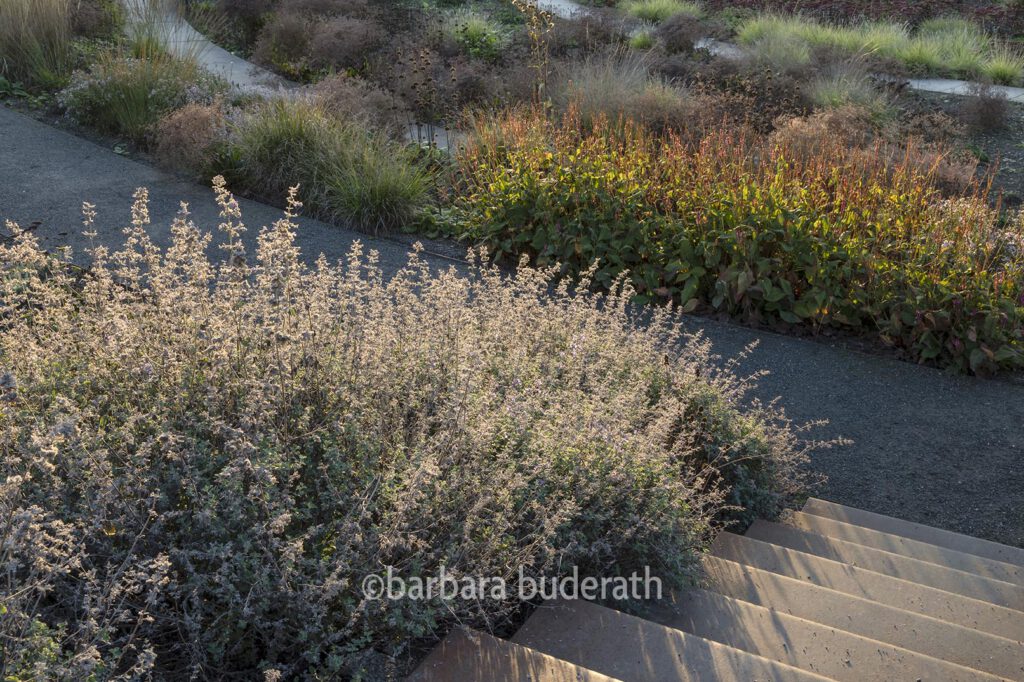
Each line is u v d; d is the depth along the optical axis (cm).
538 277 477
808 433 567
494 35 1435
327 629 247
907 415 591
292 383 299
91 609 215
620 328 485
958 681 279
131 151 934
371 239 782
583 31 1434
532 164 788
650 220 738
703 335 669
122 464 262
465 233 790
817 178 746
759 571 361
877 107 1162
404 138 990
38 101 1049
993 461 549
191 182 858
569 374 395
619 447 337
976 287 655
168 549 246
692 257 707
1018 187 1018
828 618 332
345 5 1434
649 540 326
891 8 1981
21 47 1106
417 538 269
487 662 249
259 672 244
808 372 632
